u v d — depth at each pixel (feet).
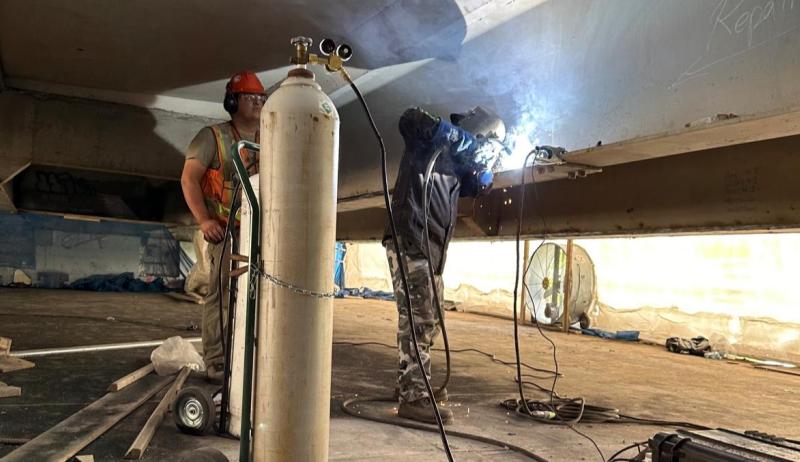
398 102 19.03
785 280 23.36
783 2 8.57
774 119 8.33
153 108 25.84
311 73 5.34
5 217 38.32
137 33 17.92
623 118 11.35
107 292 35.81
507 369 15.43
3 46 19.35
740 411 11.96
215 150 11.55
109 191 32.76
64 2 15.84
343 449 7.50
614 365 17.98
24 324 18.02
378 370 13.71
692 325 26.25
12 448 6.78
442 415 9.03
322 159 5.08
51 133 24.39
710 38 9.72
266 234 5.04
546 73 13.30
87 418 7.98
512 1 13.52
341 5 15.16
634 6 11.18
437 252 9.61
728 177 12.42
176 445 7.18
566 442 8.45
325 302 5.09
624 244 29.30
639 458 7.07
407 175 9.46
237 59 20.04
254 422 5.05
